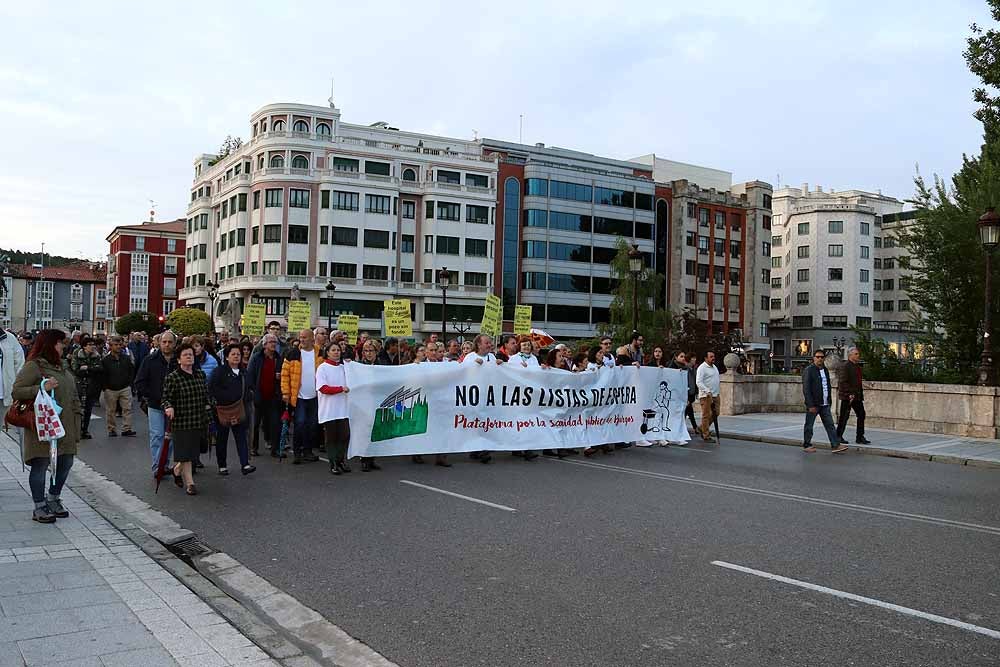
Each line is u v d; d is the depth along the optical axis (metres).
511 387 12.92
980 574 6.15
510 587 5.69
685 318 47.75
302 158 63.41
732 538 7.25
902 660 4.39
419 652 4.49
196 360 12.75
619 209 75.06
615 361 15.47
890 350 21.47
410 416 11.77
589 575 6.00
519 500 9.05
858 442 15.89
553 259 71.31
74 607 5.01
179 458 9.28
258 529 7.50
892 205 97.00
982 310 20.38
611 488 10.02
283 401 12.55
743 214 82.94
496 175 69.56
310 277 61.78
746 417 21.69
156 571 5.90
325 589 5.66
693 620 5.02
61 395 7.77
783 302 93.50
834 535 7.47
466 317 67.19
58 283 119.12
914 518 8.45
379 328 63.88
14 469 10.79
